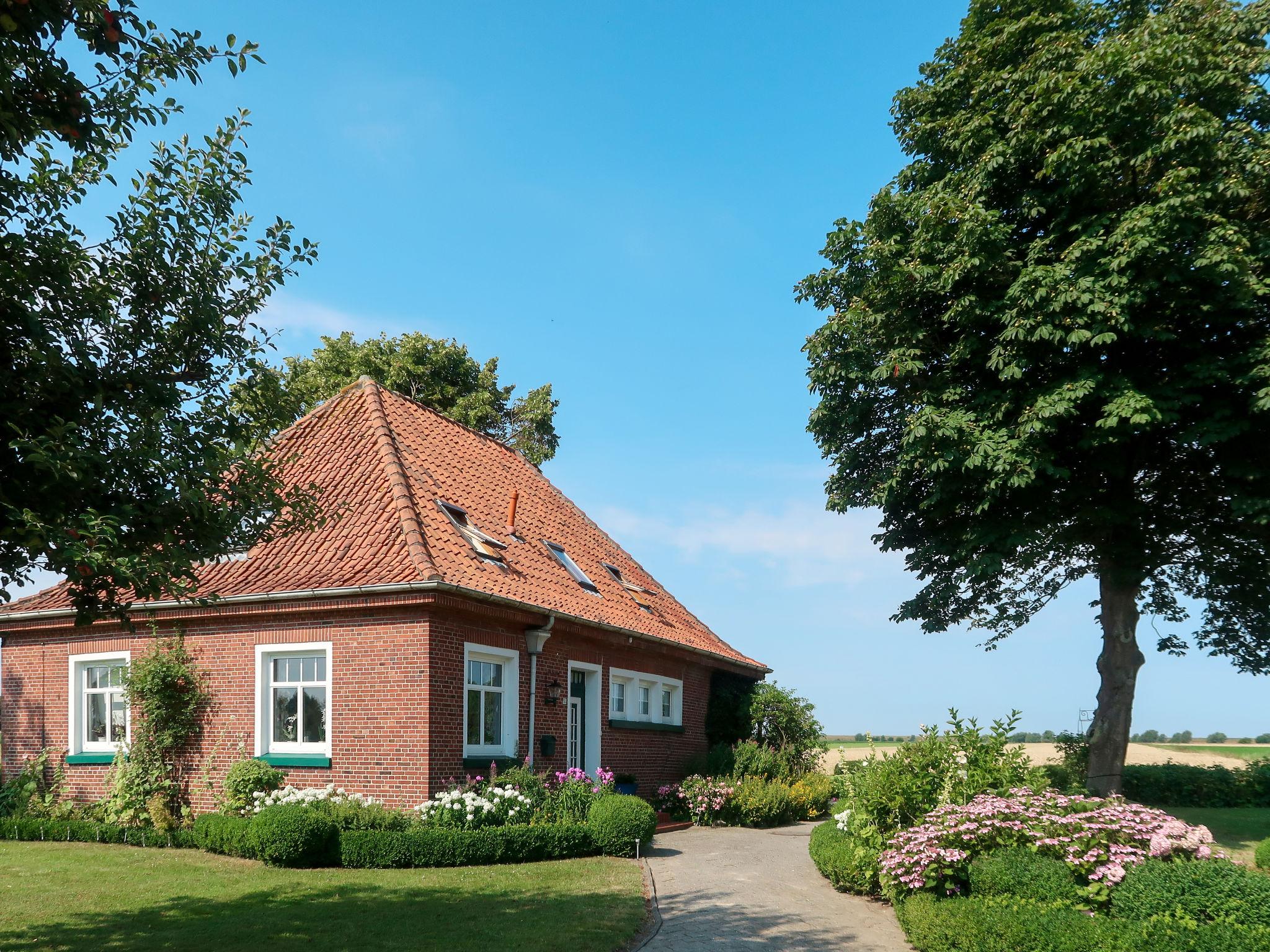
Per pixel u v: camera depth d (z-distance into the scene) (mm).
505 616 15125
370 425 18281
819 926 9750
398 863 12023
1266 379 13680
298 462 17656
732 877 12383
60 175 7059
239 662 15000
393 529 15148
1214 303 13867
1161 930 7727
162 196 7695
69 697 16734
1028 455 14281
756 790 18984
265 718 14719
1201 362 14078
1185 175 12945
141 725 15305
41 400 6441
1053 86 14211
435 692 13703
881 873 10438
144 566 6137
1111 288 13586
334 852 12195
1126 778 21484
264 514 8102
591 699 18359
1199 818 17953
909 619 18859
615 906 9977
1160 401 14102
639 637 19141
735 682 25812
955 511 17094
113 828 14531
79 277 7086
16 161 6336
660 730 20984
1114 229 14039
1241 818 18094
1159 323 14195
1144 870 8742
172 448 7102
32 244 6664
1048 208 15156
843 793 13258
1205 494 16250
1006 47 16000
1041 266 14320
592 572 20953
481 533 17250
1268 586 16938
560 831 13211
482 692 15125
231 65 7004
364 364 33000
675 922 9844
